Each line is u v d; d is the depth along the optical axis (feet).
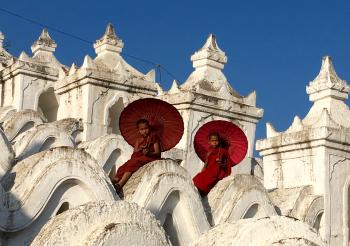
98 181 35.70
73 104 71.15
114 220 28.45
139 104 42.65
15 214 33.22
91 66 70.23
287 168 57.62
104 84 70.03
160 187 38.32
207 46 69.31
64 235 27.27
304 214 52.80
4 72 90.12
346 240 55.36
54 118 88.48
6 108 86.22
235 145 47.16
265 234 28.86
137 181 38.40
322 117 55.83
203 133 47.16
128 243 27.78
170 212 39.45
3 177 36.01
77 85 70.59
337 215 55.16
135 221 28.50
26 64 86.94
